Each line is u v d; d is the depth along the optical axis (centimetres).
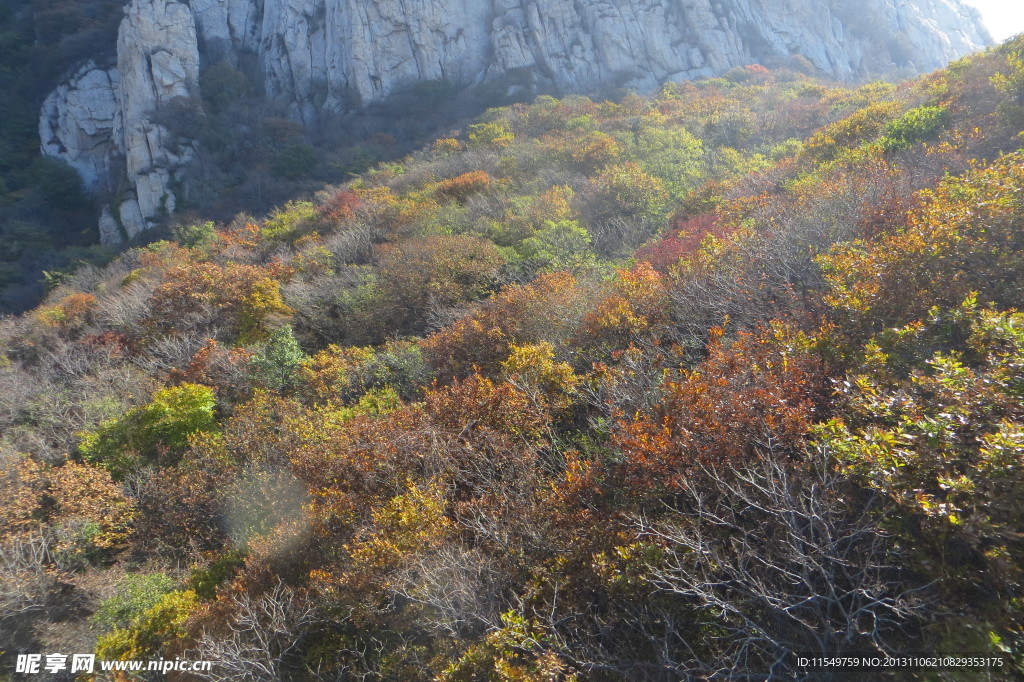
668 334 707
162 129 3541
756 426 400
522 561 443
